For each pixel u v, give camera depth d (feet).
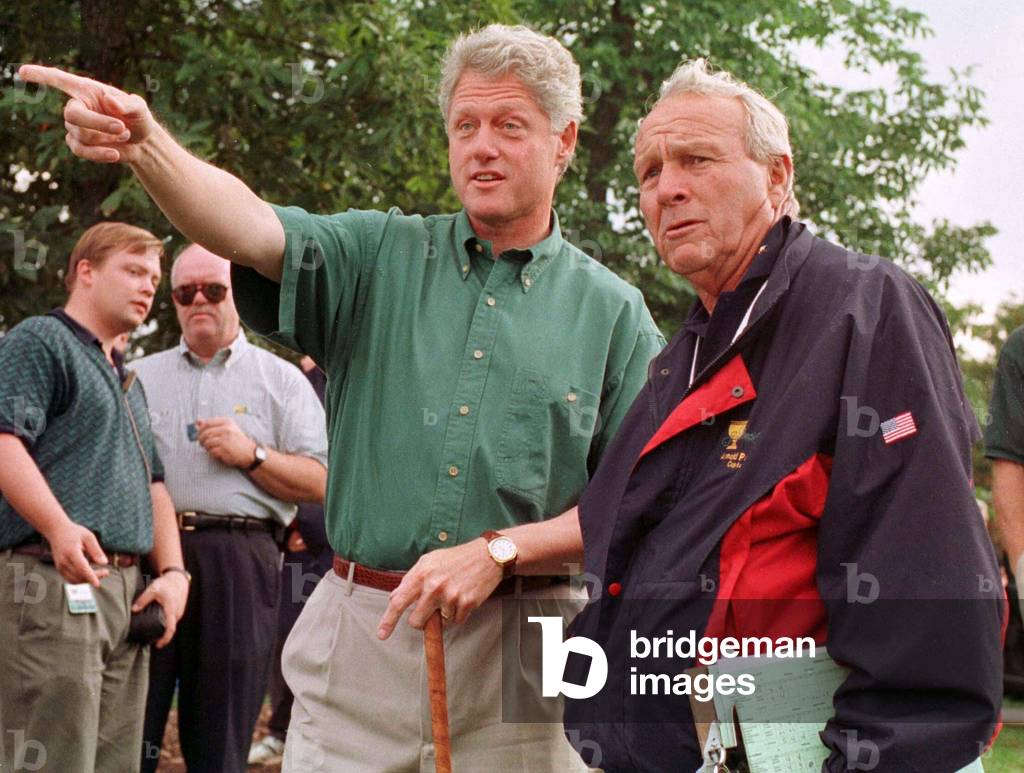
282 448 14.25
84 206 23.07
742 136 6.87
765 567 6.19
